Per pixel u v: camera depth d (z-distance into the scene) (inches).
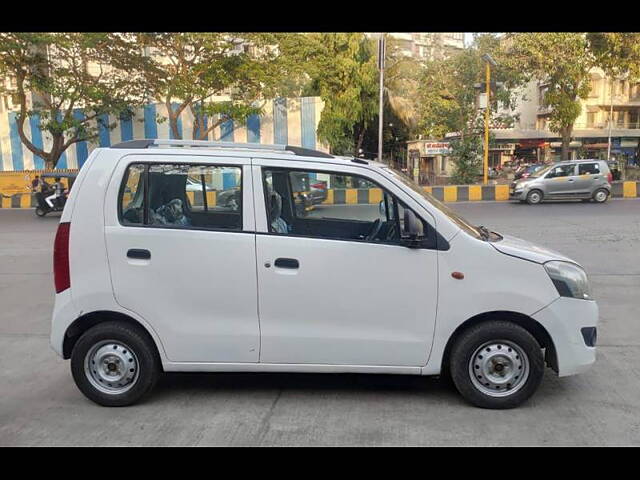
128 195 144.5
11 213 756.6
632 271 309.6
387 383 161.3
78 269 143.7
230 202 144.0
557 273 139.9
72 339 151.2
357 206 148.3
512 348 140.8
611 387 156.7
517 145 1706.4
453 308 139.2
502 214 594.6
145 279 142.7
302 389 157.9
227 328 142.8
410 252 139.4
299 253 140.3
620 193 780.0
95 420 139.7
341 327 141.6
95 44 767.1
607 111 1681.8
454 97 1151.0
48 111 900.0
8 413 144.8
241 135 973.8
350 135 1086.4
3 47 743.7
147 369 146.1
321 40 979.3
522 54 1028.5
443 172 1131.3
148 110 982.4
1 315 246.4
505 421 135.9
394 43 1188.5
